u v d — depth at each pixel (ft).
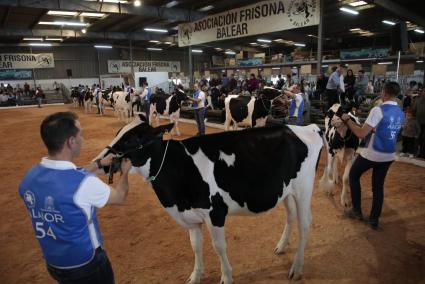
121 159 7.97
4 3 49.62
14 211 17.08
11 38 94.12
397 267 10.86
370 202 16.22
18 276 11.25
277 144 9.52
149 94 44.93
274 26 40.57
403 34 33.91
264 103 29.12
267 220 14.69
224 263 9.46
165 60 133.18
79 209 5.17
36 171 5.24
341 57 81.61
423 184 18.85
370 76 67.21
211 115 46.29
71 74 111.04
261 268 10.98
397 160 24.49
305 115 34.58
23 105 93.15
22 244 13.53
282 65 89.35
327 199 16.89
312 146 10.09
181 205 8.93
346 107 18.63
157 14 61.21
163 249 12.60
